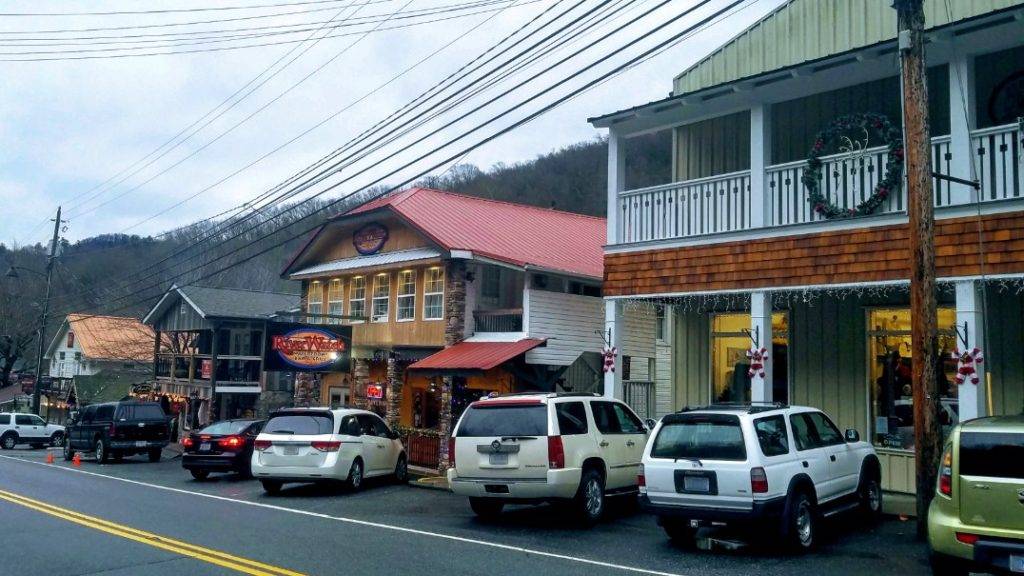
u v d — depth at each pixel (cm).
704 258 1462
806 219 1366
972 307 1159
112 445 2502
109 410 2577
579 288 2283
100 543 1050
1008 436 768
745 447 959
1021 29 1133
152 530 1155
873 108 1455
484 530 1163
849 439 1152
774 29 1683
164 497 1575
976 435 785
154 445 2602
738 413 990
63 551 998
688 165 1725
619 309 1594
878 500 1200
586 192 5416
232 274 5684
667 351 2652
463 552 987
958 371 1157
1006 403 1295
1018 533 739
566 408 1224
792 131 1567
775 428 1010
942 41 1182
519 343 2039
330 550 1002
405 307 2403
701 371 1705
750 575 856
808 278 1329
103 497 1557
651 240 1534
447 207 2508
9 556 971
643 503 1023
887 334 1459
